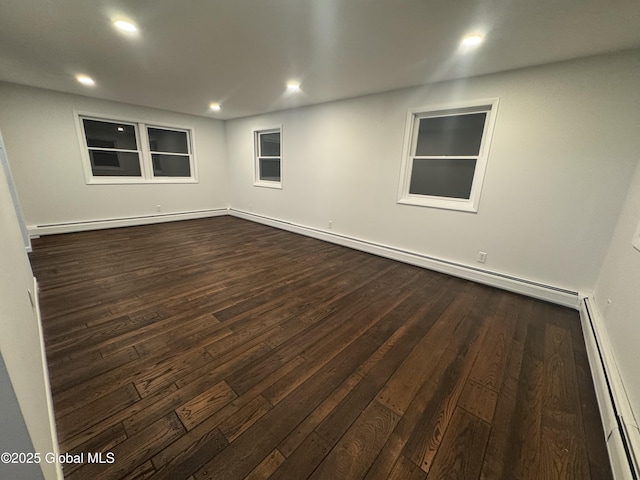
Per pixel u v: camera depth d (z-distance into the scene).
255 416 1.34
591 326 2.03
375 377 1.63
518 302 2.65
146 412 1.33
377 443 1.23
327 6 1.73
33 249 3.68
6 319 0.76
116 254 3.62
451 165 3.28
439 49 2.27
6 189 2.12
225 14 1.86
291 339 1.96
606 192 2.32
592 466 1.17
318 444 1.21
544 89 2.48
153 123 5.18
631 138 2.17
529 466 1.16
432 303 2.58
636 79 2.11
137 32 2.13
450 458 1.17
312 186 4.71
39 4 1.76
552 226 2.61
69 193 4.48
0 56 2.66
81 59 2.71
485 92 2.80
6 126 3.82
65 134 4.29
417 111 3.30
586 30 1.87
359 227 4.18
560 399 1.52
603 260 2.40
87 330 1.96
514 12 1.71
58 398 1.38
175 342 1.87
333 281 3.02
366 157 3.91
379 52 2.38
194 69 2.92
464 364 1.76
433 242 3.44
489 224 2.97
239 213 6.43
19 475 0.72
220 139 6.27
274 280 2.99
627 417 1.22
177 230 5.10
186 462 1.11
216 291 2.67
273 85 3.42
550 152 2.52
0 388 0.65
